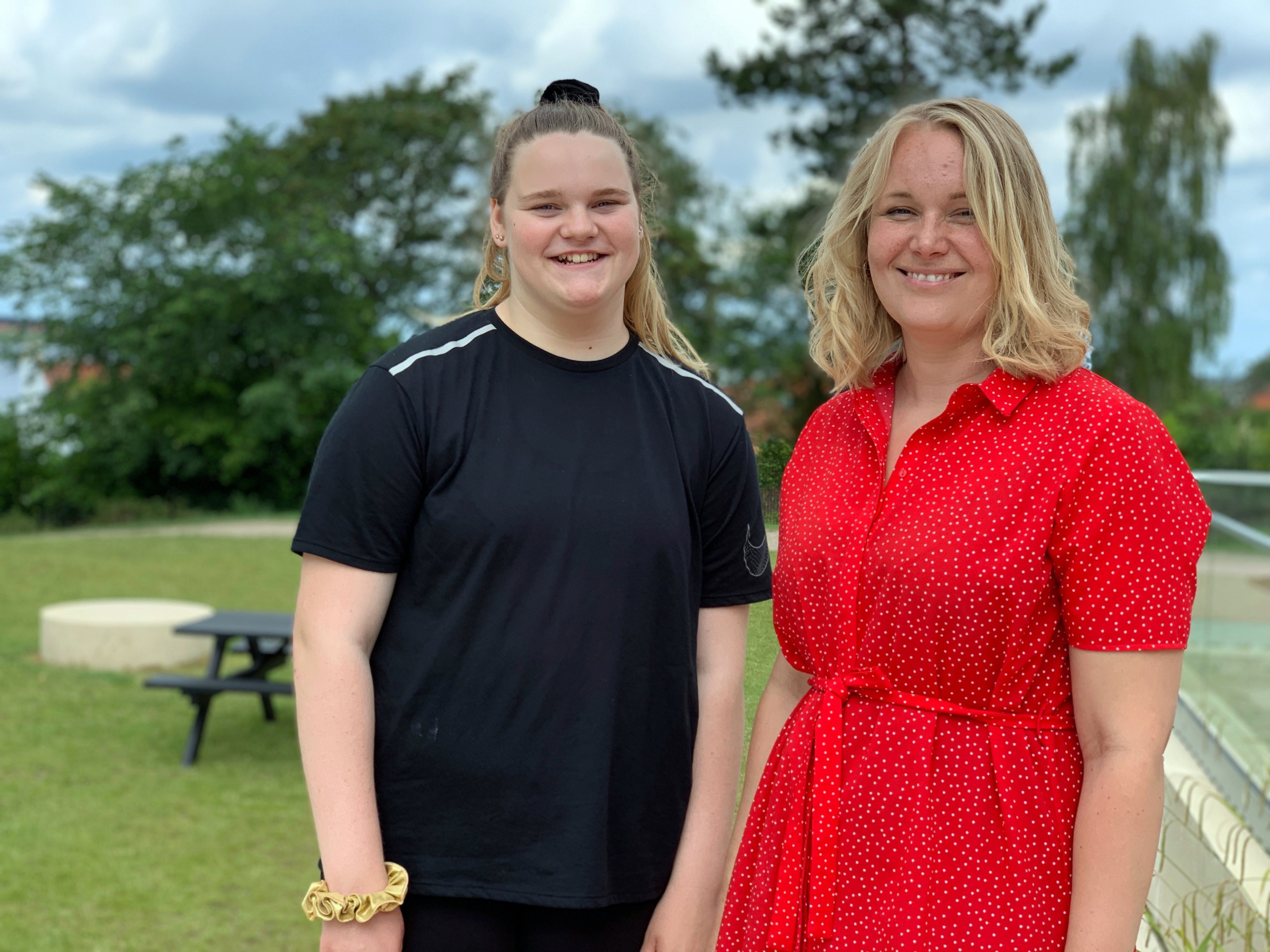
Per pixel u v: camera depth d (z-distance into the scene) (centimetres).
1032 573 155
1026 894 156
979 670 159
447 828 192
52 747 618
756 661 224
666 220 2803
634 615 196
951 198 165
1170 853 320
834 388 190
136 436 2802
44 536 1936
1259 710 371
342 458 189
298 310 2939
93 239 2822
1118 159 2739
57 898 426
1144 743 150
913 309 169
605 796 193
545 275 196
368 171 3512
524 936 198
